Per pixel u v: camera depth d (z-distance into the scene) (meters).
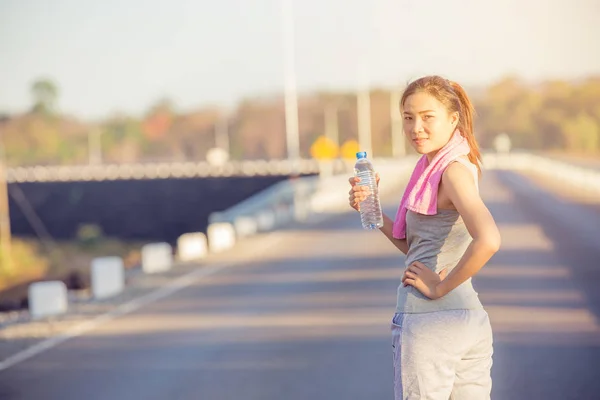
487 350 4.45
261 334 12.70
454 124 4.42
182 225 71.25
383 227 4.79
